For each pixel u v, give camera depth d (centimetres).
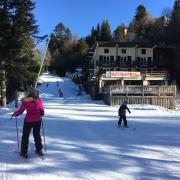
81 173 862
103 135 1602
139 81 6150
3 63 3753
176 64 7500
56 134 1579
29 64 3953
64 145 1259
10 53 3659
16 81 4116
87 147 1234
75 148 1203
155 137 1562
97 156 1071
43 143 1291
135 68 7062
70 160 1005
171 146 1304
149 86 4566
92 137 1511
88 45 15038
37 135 1037
